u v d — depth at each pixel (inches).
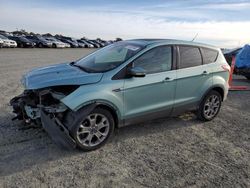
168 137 208.8
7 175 145.8
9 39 1358.3
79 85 171.8
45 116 170.6
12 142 181.9
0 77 418.9
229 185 149.0
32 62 687.7
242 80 538.9
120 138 200.8
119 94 182.4
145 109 198.8
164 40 217.9
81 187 139.3
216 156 182.5
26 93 193.3
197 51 232.4
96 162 164.7
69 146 167.0
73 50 1603.1
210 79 236.7
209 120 249.1
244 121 259.3
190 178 153.5
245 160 179.5
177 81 212.8
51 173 150.3
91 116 174.2
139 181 147.6
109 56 205.6
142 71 184.5
